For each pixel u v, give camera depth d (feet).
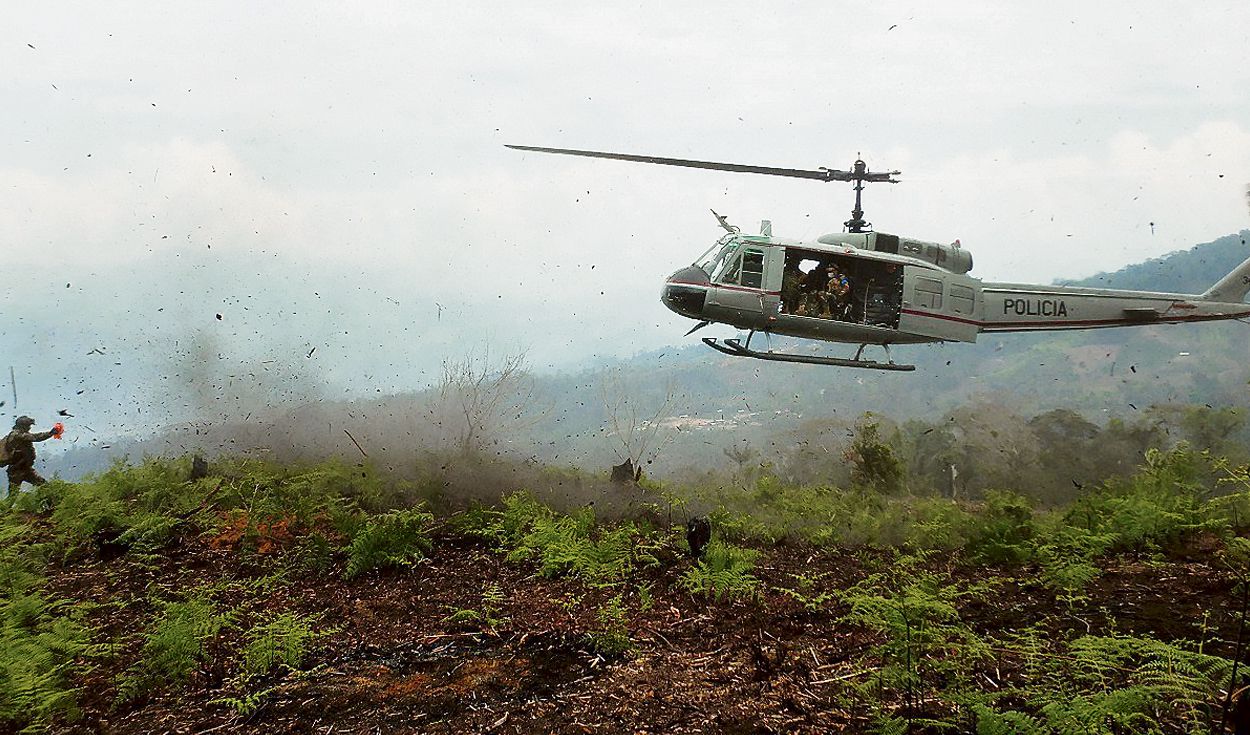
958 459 64.49
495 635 20.63
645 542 29.30
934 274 49.11
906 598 16.98
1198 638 17.75
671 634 20.53
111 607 23.79
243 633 21.06
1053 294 51.47
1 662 17.16
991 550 27.55
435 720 15.99
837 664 18.17
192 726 16.28
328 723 16.06
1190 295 52.95
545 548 27.07
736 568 24.02
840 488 54.24
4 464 38.68
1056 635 18.95
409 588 24.75
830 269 48.96
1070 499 52.24
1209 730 13.46
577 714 16.02
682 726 15.34
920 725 14.85
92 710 17.31
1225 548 24.39
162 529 30.09
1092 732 12.71
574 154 50.37
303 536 29.96
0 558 27.04
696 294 48.37
